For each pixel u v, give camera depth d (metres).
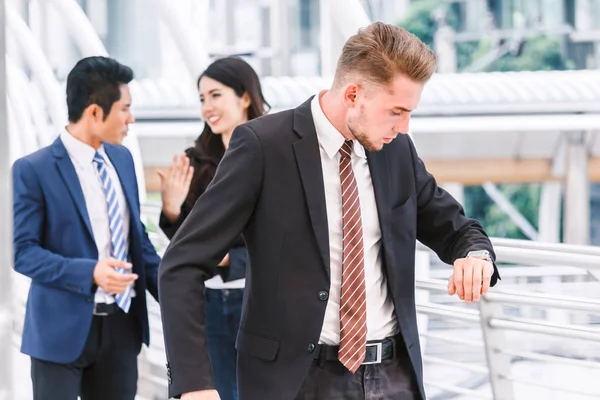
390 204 2.76
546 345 7.93
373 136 2.60
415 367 2.76
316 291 2.65
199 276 2.64
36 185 3.76
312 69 23.06
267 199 2.67
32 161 3.79
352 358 2.65
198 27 8.34
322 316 2.65
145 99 12.47
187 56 7.11
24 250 3.71
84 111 3.85
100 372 3.88
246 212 2.69
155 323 6.29
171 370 2.58
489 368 3.55
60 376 3.76
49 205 3.76
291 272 2.67
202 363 2.57
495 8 20.56
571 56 20.28
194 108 12.41
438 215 2.90
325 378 2.68
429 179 2.92
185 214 4.18
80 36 7.78
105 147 3.96
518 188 22.05
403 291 2.76
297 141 2.69
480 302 3.46
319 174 2.68
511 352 3.51
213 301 4.03
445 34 20.36
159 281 2.65
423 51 2.55
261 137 2.68
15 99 8.14
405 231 2.78
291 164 2.68
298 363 2.65
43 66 8.20
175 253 2.65
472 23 20.70
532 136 13.75
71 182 3.79
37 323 3.78
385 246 2.73
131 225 3.94
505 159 13.96
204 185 4.19
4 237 1.82
